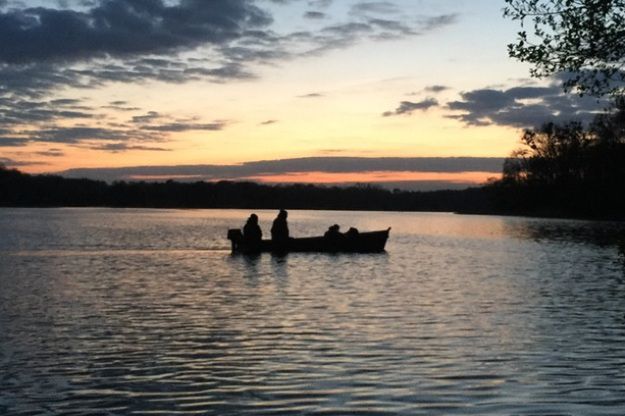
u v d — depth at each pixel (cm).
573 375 1079
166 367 1130
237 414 888
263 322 1559
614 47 934
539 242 5309
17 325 1511
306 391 991
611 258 3675
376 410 904
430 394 976
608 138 7075
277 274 2695
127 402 940
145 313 1689
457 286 2302
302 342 1330
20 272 2784
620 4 923
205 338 1370
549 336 1392
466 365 1143
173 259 3472
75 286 2275
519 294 2083
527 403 932
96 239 5444
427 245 5022
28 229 7219
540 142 10212
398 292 2128
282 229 3825
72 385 1021
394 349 1266
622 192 8394
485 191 13312
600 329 1473
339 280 2478
